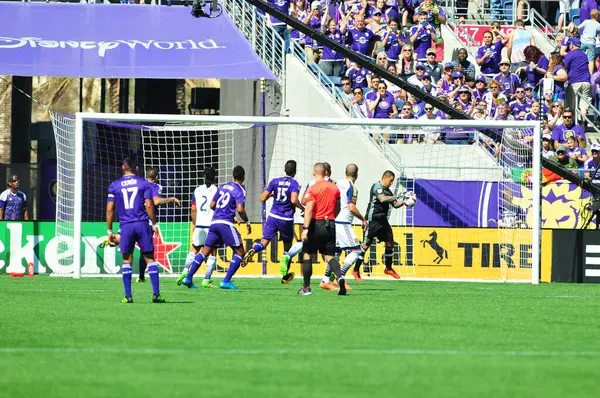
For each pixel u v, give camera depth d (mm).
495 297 38250
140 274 45406
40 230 51469
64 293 37500
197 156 57844
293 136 58719
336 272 37625
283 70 60312
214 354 20625
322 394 16250
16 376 17797
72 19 61250
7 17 61031
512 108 62281
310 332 24688
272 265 51281
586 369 19141
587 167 57312
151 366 19000
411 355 20781
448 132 55000
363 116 59219
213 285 41750
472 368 19125
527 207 54625
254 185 60219
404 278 51156
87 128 61250
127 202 32688
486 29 71250
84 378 17625
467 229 51250
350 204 38562
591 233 49906
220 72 55844
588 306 34156
